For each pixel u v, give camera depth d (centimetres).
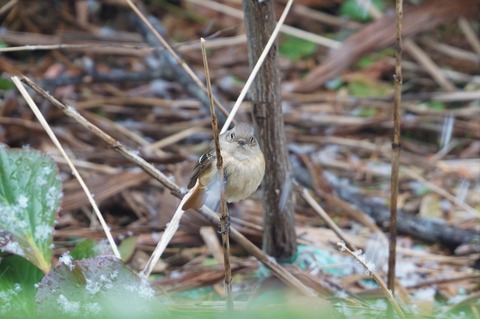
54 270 698
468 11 1517
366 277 948
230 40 1447
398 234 1077
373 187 1182
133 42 1459
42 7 1537
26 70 1389
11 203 800
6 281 788
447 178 1192
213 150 763
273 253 911
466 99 1362
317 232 1050
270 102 816
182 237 1015
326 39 1425
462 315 850
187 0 1462
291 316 513
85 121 767
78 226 1051
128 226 1032
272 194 871
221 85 1351
